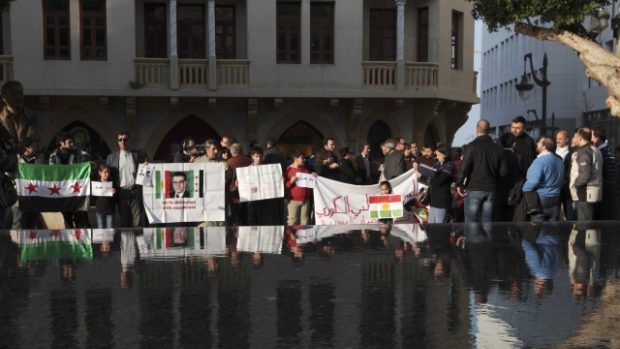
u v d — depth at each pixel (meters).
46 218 12.02
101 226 11.96
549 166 8.95
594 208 9.85
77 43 22.06
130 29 22.33
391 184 12.40
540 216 9.01
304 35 23.17
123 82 22.33
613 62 12.48
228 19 23.78
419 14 25.11
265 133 24.00
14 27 21.69
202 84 22.78
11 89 5.49
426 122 24.86
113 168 11.94
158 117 23.44
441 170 10.47
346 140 24.44
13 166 5.38
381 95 23.56
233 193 12.28
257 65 23.03
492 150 8.99
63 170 11.76
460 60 26.14
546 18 12.95
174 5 22.45
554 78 42.31
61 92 21.97
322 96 23.23
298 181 12.33
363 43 24.61
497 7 13.06
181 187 11.84
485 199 9.06
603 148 10.09
